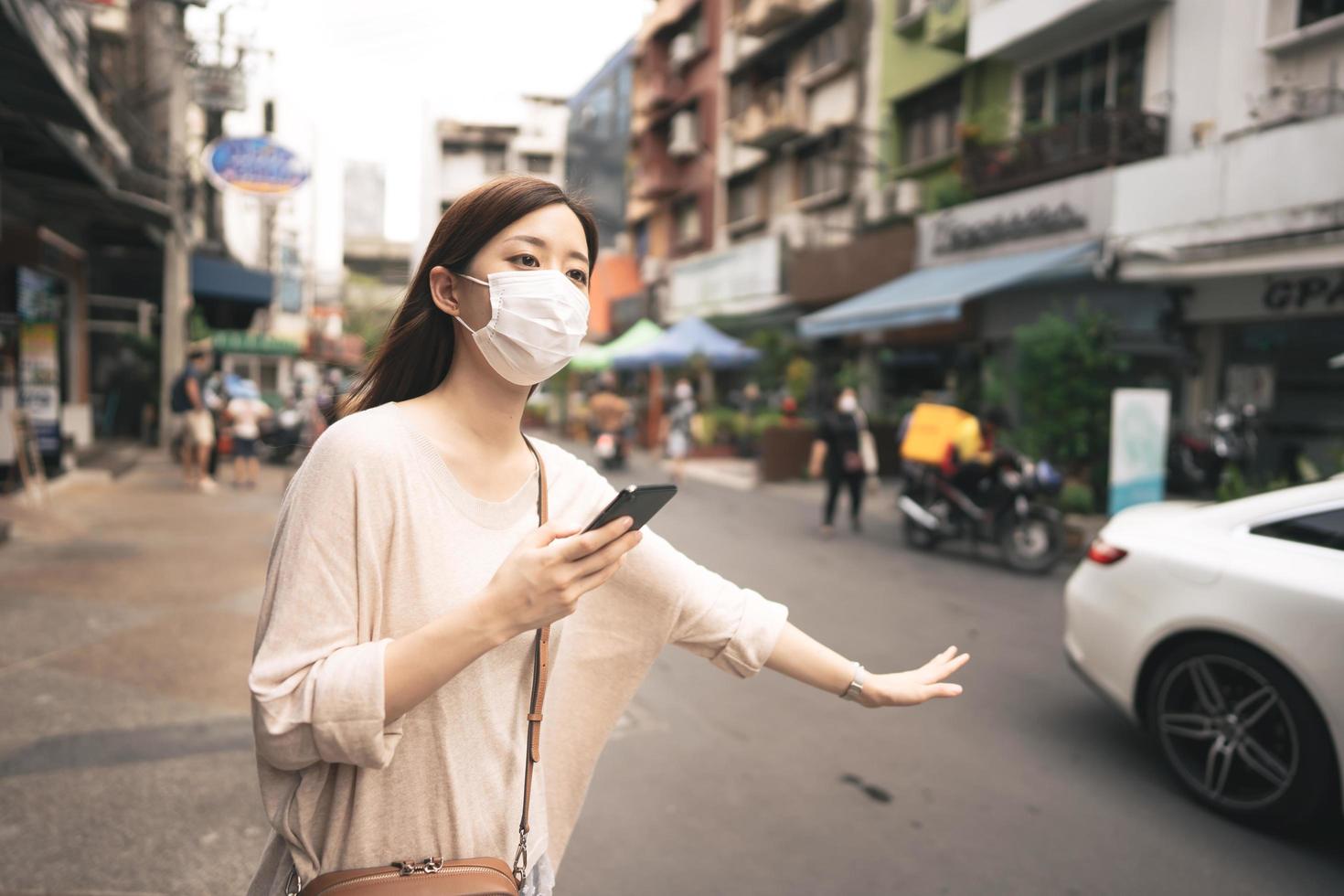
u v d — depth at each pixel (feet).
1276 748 10.01
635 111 97.60
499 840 3.43
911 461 28.09
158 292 58.65
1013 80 46.62
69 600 17.54
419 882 3.15
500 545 3.39
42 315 38.04
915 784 11.03
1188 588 10.69
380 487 3.14
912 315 40.24
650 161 91.61
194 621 16.42
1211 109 35.73
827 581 23.25
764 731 12.72
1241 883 8.86
